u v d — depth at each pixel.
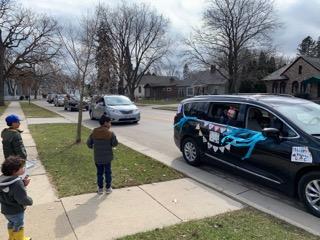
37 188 5.96
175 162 8.20
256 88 47.28
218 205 5.18
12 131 5.57
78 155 8.57
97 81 11.62
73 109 28.78
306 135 5.12
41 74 44.12
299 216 4.91
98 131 5.58
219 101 7.09
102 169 5.65
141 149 10.07
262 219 4.64
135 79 54.53
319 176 4.80
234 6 39.78
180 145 8.19
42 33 39.62
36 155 8.70
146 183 6.27
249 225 4.42
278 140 5.46
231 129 6.52
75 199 5.41
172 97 72.69
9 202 3.57
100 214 4.80
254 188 6.16
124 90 54.88
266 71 53.19
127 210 4.94
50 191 5.80
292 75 43.50
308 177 4.94
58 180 6.41
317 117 5.70
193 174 7.05
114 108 17.19
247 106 6.35
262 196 5.75
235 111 6.59
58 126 15.64
